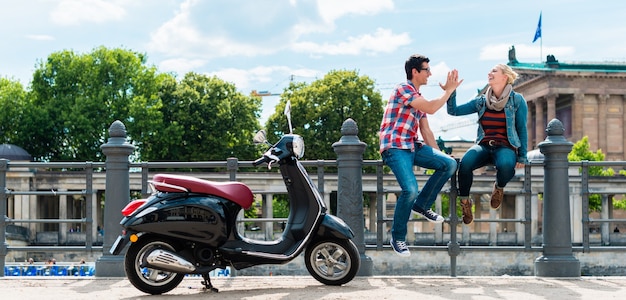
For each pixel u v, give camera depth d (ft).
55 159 244.22
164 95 234.17
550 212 39.22
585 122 362.74
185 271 29.58
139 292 31.40
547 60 367.66
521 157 36.17
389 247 38.91
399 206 34.63
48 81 231.71
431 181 35.58
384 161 35.40
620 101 366.22
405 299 28.14
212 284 34.63
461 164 36.52
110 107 226.79
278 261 31.17
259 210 273.75
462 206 37.65
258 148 232.53
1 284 34.91
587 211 40.47
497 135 36.01
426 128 35.88
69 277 37.42
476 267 196.44
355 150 38.34
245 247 30.78
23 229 223.71
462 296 29.40
